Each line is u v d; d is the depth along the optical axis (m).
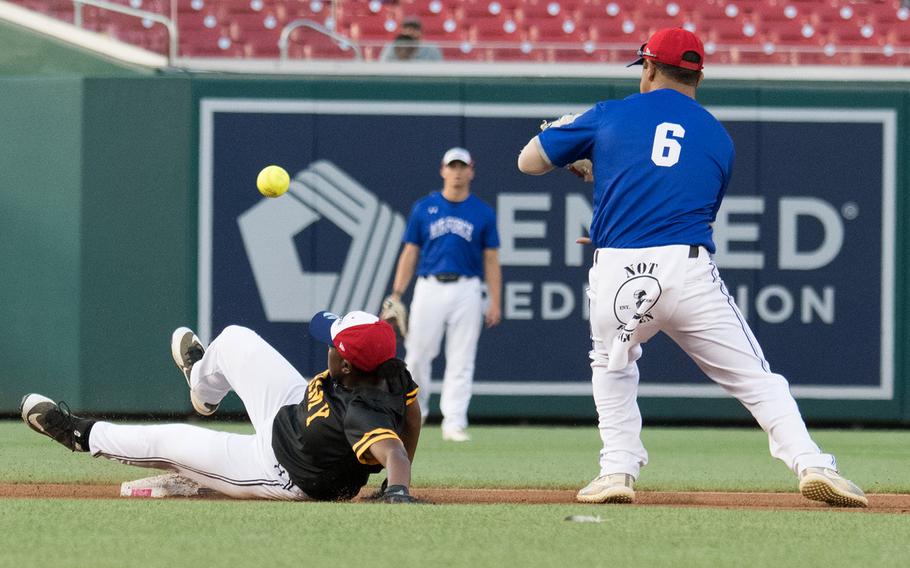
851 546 14.62
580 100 39.56
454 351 33.97
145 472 23.34
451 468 26.41
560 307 39.62
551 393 39.62
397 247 39.50
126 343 39.19
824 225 39.41
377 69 41.53
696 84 19.67
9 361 39.31
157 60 41.56
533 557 13.48
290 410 18.11
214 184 39.34
